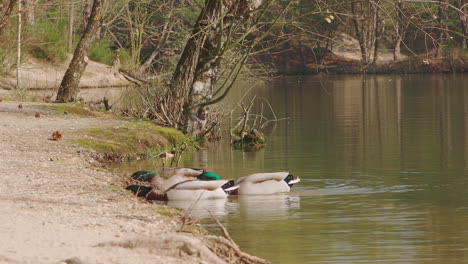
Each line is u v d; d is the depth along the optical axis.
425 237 10.36
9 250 7.80
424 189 14.35
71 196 11.95
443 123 28.20
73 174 14.69
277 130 27.08
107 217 10.34
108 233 9.12
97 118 24.81
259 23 22.64
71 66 30.72
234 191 13.95
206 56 23.77
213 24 23.39
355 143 22.48
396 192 14.07
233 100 35.72
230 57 24.39
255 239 10.33
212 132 24.69
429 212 12.11
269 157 19.86
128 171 17.23
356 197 13.57
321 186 14.85
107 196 12.32
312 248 9.77
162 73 25.25
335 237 10.39
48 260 7.40
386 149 20.86
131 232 9.38
